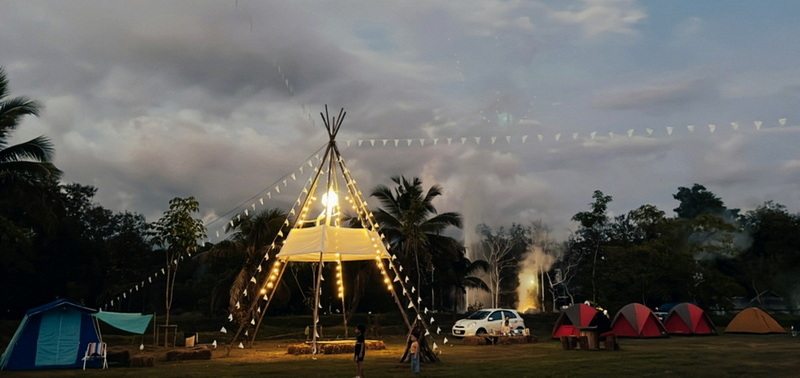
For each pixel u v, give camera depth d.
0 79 24.28
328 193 22.48
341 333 31.98
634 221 43.88
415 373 14.44
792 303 51.97
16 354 16.02
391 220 36.56
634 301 40.78
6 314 36.53
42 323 16.44
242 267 31.95
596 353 20.39
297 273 34.34
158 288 47.12
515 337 25.77
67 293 38.22
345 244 21.42
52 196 27.39
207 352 19.02
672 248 40.34
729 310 42.62
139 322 17.56
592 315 25.58
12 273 34.09
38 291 36.75
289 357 19.42
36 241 36.03
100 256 41.38
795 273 51.66
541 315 40.25
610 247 42.78
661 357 18.55
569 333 28.14
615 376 13.74
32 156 24.86
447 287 46.75
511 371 14.80
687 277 39.78
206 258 31.88
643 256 40.66
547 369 15.22
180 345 26.50
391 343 26.52
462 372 14.65
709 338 28.73
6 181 24.16
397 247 37.00
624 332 29.25
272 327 32.72
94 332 17.05
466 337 25.36
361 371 13.18
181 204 24.55
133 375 14.51
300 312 39.53
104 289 42.38
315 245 20.84
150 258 49.56
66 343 16.59
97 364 16.64
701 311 31.17
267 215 31.95
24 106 24.42
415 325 17.47
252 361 18.05
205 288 43.28
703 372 14.48
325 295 39.31
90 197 50.47
